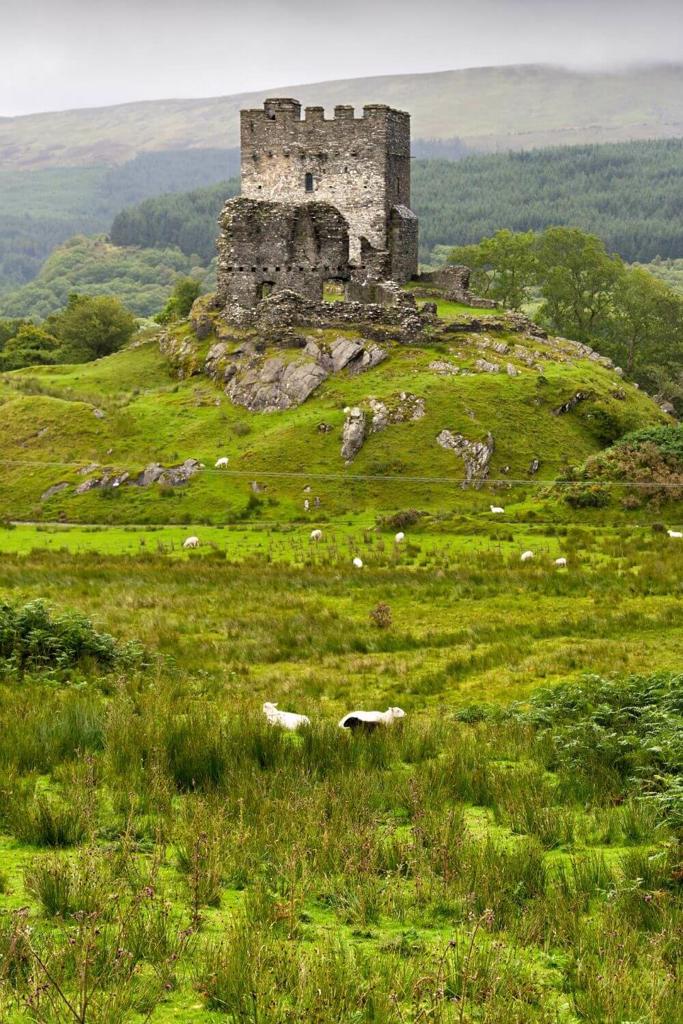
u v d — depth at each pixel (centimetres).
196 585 4422
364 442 7406
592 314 13300
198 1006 1139
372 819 1670
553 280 13088
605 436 7881
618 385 8862
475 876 1459
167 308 13412
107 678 2795
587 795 1905
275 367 8219
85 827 1568
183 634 3612
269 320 8719
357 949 1273
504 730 2322
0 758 1877
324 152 9956
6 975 1122
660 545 5162
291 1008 1113
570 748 2134
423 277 10488
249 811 1664
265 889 1405
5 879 1380
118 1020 1079
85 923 1202
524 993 1182
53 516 6919
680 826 1691
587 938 1312
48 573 4612
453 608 4038
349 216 9969
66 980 1142
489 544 5466
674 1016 1139
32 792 1702
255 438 7612
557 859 1620
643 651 3281
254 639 3497
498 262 12975
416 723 2316
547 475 7300
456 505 6738
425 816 1664
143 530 6362
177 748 1948
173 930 1285
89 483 7181
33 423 8100
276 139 9988
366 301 9212
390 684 2973
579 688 2553
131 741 1977
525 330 9525
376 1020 1104
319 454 7331
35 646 2945
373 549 5406
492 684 2952
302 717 2311
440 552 5194
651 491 6138
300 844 1512
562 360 9012
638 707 2386
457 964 1209
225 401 8319
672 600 4047
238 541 5828
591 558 4941
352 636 3528
